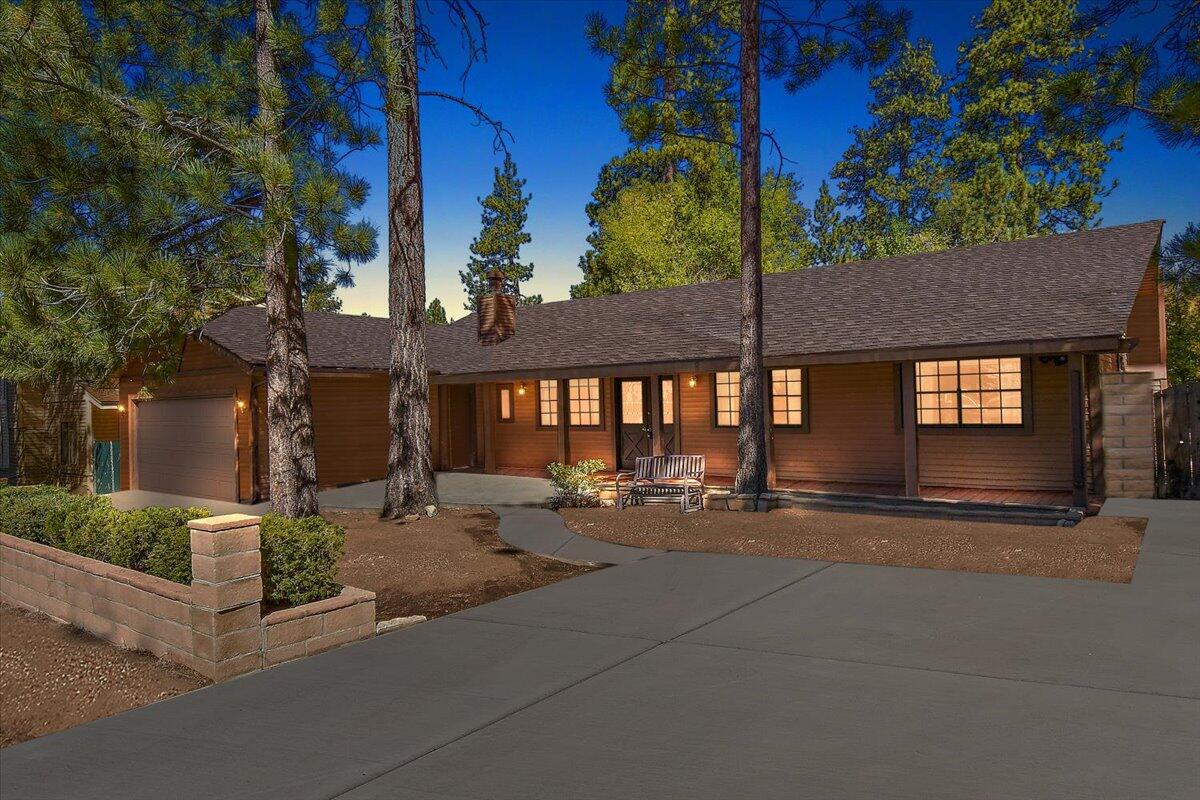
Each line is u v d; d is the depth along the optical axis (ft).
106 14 34.76
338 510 45.37
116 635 20.95
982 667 16.70
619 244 124.57
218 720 14.96
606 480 53.93
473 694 15.96
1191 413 39.52
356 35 34.96
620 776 12.25
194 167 29.76
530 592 24.58
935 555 28.53
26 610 25.03
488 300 65.26
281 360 36.24
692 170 136.26
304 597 19.95
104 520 23.04
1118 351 35.47
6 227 32.99
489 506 45.93
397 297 42.37
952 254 53.42
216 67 35.22
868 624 20.18
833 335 43.88
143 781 12.57
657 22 46.39
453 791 11.91
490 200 172.86
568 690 16.01
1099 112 27.43
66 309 32.09
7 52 29.76
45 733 15.46
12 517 27.43
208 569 17.76
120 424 65.10
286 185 29.84
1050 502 37.93
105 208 33.91
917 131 144.25
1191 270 27.81
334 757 13.23
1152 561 26.16
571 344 58.29
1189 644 17.85
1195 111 24.59
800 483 49.03
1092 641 18.24
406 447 42.27
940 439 45.21
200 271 35.04
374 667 17.83
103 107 30.58
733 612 21.71
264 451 53.42
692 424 55.01
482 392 65.67
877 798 11.37
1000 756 12.57
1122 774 11.89
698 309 57.93
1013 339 36.09
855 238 144.77
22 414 74.02
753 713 14.56
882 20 46.57
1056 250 47.96
